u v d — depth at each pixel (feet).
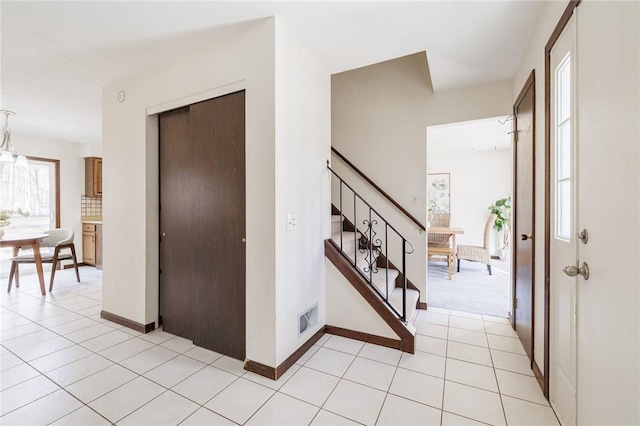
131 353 7.28
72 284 13.78
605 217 3.57
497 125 13.52
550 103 5.42
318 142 7.97
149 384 6.02
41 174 16.60
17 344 7.75
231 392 5.75
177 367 6.65
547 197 5.52
